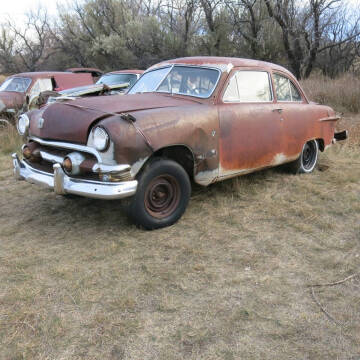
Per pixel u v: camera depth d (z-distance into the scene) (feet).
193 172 14.51
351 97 46.65
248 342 8.82
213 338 8.93
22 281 11.00
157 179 13.56
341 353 8.54
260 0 76.79
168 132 13.24
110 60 96.94
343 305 10.12
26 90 34.94
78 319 9.47
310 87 51.31
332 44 74.28
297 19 74.02
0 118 33.37
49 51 117.60
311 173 20.86
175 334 9.03
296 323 9.44
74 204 16.56
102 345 8.69
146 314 9.68
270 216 15.31
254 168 16.75
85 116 13.02
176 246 12.91
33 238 13.61
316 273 11.57
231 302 10.17
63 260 12.09
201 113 14.39
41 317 9.50
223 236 13.70
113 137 12.09
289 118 18.13
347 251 12.82
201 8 84.58
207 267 11.78
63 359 8.30
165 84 16.49
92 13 98.68
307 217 15.16
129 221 14.42
